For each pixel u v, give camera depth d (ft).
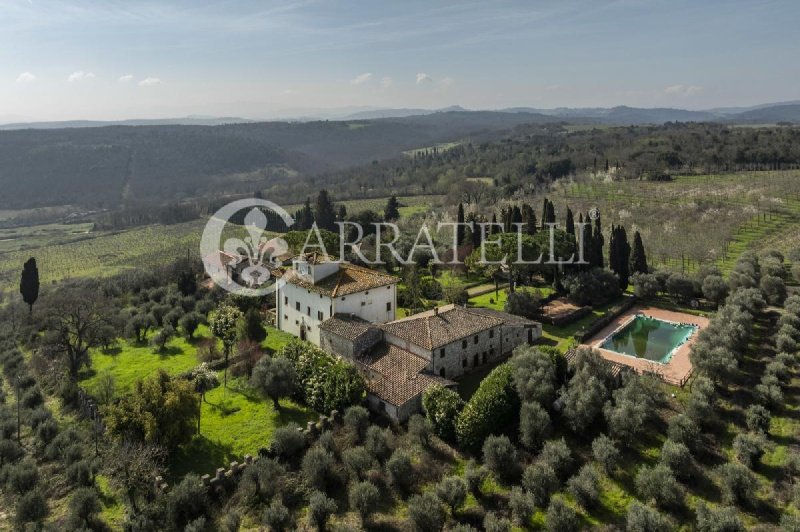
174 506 105.19
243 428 138.41
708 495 109.09
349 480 117.70
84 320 205.57
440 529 102.01
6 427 140.97
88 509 103.50
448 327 170.09
